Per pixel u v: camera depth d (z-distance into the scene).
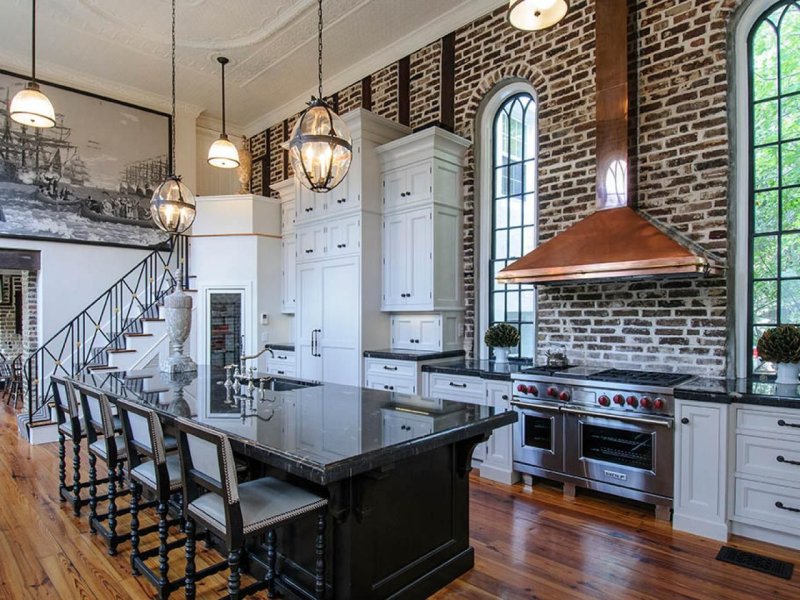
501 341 4.31
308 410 2.46
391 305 4.85
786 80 3.16
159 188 3.77
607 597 2.26
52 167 5.88
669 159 3.49
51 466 4.16
